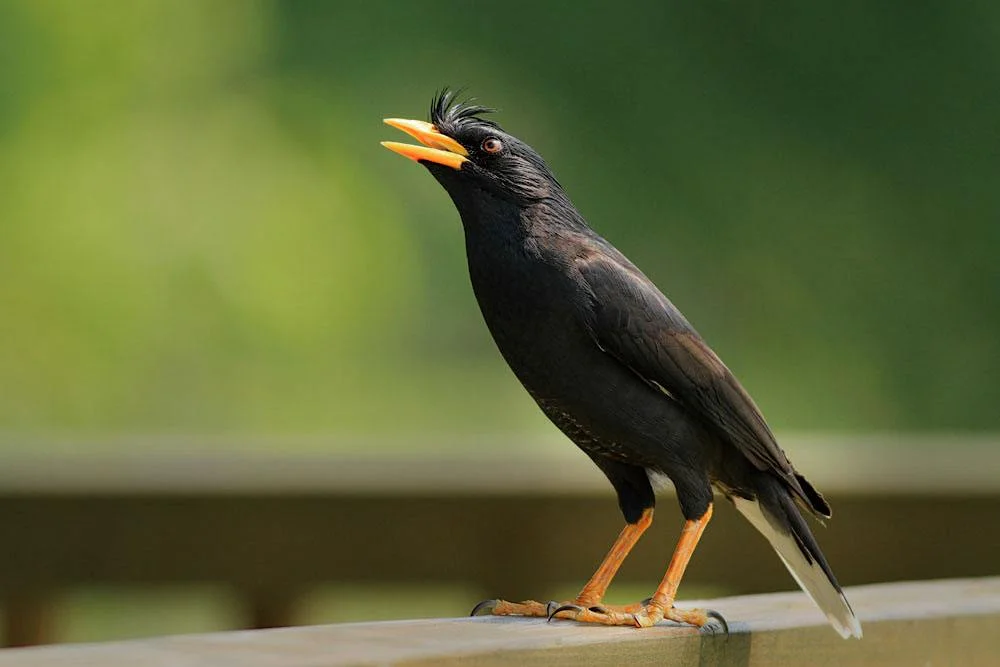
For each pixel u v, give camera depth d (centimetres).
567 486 588
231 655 325
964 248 1862
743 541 601
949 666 453
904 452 653
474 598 584
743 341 1828
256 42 1762
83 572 573
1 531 571
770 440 509
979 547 607
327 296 1698
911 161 1872
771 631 433
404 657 338
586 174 1831
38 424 1641
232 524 577
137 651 328
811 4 1886
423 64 1800
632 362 496
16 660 316
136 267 1681
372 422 1669
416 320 1714
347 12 1789
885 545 607
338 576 579
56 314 1666
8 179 1688
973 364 1834
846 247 1852
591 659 391
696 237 1838
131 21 1734
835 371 1827
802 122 1873
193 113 1739
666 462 503
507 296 502
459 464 596
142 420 1655
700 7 1883
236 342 1680
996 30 1891
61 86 1720
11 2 1712
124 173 1708
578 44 1847
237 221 1708
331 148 1748
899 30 1891
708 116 1859
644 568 596
